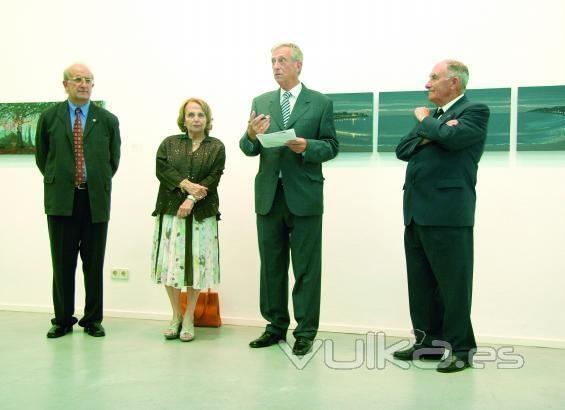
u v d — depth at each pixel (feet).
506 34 12.22
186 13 13.89
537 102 11.97
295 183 10.59
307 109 10.86
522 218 12.16
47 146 12.01
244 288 13.57
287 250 11.32
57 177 11.64
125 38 14.21
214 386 8.64
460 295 9.61
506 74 12.21
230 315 13.61
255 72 13.52
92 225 11.96
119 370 9.43
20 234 14.70
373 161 12.87
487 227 12.33
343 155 13.01
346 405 7.88
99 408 7.65
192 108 11.83
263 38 13.48
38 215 14.61
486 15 12.32
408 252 10.28
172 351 10.76
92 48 14.38
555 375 9.61
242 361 10.07
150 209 14.06
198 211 11.59
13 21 14.79
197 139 12.10
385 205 12.82
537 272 12.07
